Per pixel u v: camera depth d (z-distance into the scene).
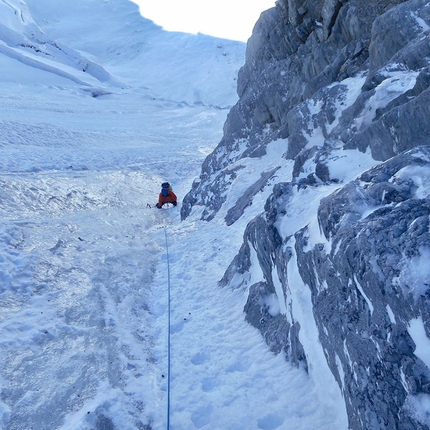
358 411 3.21
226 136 14.53
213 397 4.39
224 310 6.00
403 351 2.85
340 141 7.24
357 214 3.73
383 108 6.66
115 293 6.85
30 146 21.44
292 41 12.64
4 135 21.94
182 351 5.27
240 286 6.26
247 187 10.24
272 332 4.95
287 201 5.29
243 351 5.01
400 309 2.86
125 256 8.51
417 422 2.67
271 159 11.14
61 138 24.75
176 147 28.34
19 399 4.51
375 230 3.24
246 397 4.28
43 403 4.47
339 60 10.22
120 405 4.39
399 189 3.78
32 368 5.02
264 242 5.34
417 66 7.09
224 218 9.84
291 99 12.20
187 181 19.30
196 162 23.47
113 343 5.44
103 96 52.38
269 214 5.29
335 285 3.69
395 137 5.64
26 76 51.81
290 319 4.61
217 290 6.60
